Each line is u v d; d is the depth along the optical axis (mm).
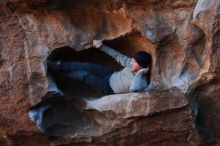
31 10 4895
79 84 5414
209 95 5004
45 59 4961
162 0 4777
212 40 4617
